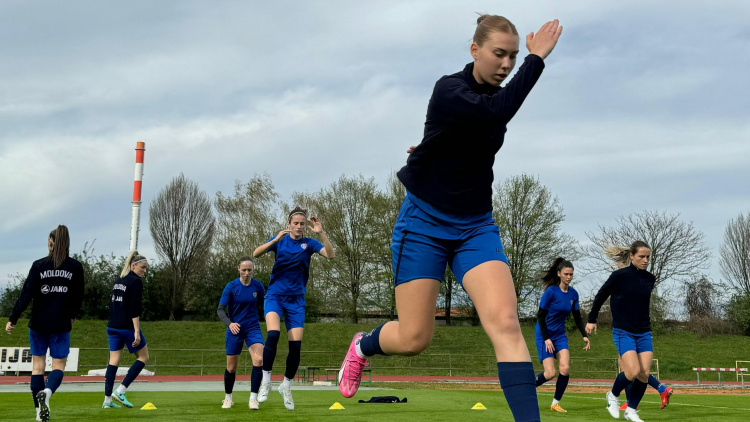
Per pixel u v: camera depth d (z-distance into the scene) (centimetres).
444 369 3478
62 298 752
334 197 4831
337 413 839
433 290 333
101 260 4606
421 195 328
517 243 4759
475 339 4266
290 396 882
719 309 4825
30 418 727
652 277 856
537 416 287
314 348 3947
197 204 5375
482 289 311
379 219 4694
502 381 298
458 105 298
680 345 4306
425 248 328
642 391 855
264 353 876
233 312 914
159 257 5259
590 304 4562
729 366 3894
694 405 1217
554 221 4728
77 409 875
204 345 3881
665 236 4838
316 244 895
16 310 738
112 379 934
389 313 4800
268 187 5175
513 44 308
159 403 997
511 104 282
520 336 306
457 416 816
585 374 3419
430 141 318
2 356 2383
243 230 5081
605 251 916
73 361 2447
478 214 327
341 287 4684
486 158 323
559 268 1026
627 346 847
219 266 4872
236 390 1488
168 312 4991
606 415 945
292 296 894
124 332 935
